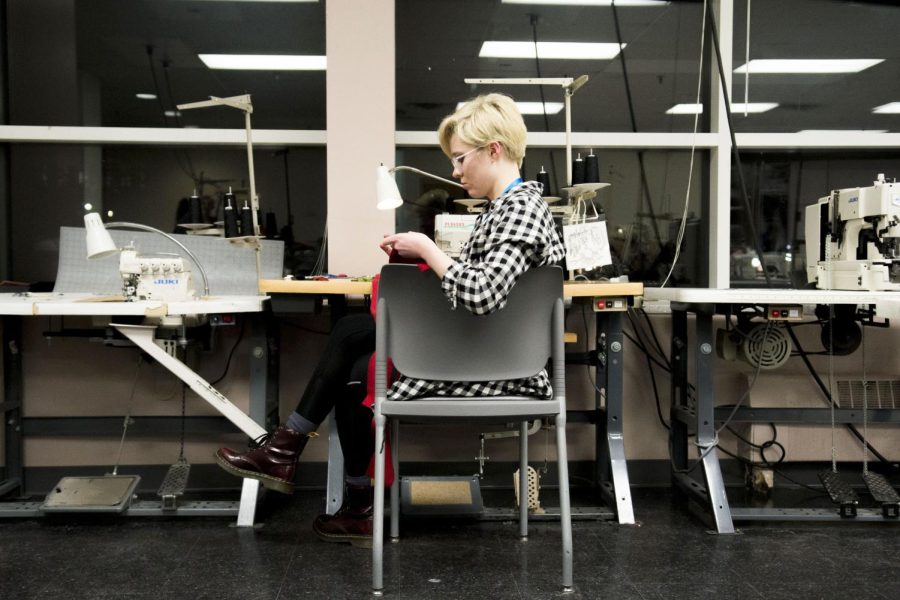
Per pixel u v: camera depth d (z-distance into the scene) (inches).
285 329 104.3
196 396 103.7
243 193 108.0
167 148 107.0
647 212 110.8
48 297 86.5
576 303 90.8
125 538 80.4
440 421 64.2
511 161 63.9
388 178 84.7
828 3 112.0
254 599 63.0
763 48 111.9
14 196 105.6
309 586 66.2
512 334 58.0
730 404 107.3
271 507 93.4
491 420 63.4
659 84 111.7
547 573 69.7
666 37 111.6
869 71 112.0
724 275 110.3
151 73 107.1
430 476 93.8
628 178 110.7
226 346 104.3
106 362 102.7
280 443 74.8
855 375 105.7
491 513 87.5
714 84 110.7
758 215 111.5
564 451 60.7
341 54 100.8
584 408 106.7
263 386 88.6
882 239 87.4
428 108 109.7
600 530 84.1
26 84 105.7
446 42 109.9
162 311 76.6
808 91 110.7
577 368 106.6
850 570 70.8
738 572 70.1
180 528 84.2
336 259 101.3
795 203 111.1
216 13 107.7
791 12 111.9
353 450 76.8
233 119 107.5
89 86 106.4
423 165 109.3
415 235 58.7
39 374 102.1
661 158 110.9
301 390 104.7
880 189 85.4
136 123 106.9
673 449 100.8
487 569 70.9
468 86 110.0
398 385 62.4
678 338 99.9
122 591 64.8
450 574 69.5
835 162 111.0
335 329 77.3
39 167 105.4
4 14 105.2
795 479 106.5
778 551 76.5
